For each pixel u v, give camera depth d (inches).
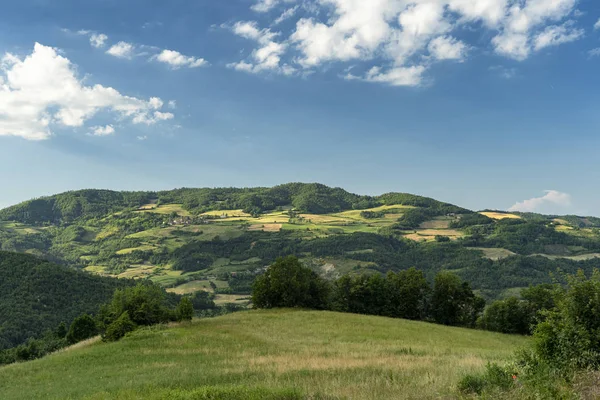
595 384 397.4
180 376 831.7
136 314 1935.3
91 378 948.0
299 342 1528.1
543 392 380.5
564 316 507.5
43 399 773.3
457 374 582.2
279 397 497.4
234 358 1133.1
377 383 559.2
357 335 1834.4
